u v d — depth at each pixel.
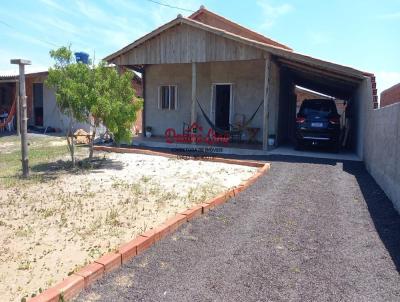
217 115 14.48
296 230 4.54
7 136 16.72
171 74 14.97
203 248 3.94
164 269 3.44
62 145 13.44
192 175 7.80
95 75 8.48
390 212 5.32
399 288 3.17
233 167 8.86
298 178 7.57
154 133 15.45
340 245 4.09
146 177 7.54
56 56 8.31
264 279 3.29
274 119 13.14
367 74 9.30
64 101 8.36
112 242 3.99
